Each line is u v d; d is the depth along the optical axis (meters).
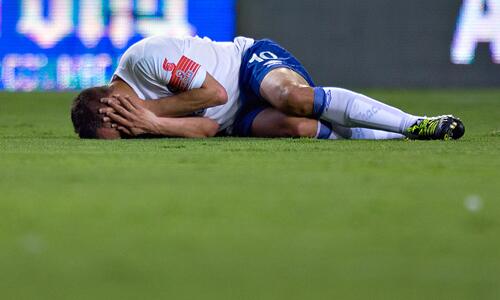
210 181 9.12
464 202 7.84
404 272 5.34
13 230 6.64
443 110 26.53
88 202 7.83
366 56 38.84
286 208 7.54
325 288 5.01
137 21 37.47
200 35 38.06
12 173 9.72
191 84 14.50
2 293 4.91
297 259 5.68
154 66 14.28
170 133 14.62
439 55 38.56
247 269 5.44
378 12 38.69
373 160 11.06
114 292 4.90
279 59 15.12
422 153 11.97
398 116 14.15
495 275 5.28
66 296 4.84
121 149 12.59
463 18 38.38
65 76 37.53
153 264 5.56
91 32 37.38
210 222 6.93
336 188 8.65
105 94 14.48
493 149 12.55
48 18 37.34
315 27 38.75
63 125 20.23
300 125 14.50
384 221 6.98
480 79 38.44
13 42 37.38
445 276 5.25
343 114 14.15
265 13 38.56
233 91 15.25
